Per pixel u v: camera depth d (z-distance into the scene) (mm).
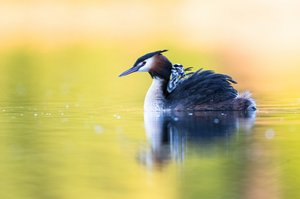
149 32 41969
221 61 30750
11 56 34312
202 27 43500
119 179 11055
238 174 11258
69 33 42156
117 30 43031
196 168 11641
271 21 44281
